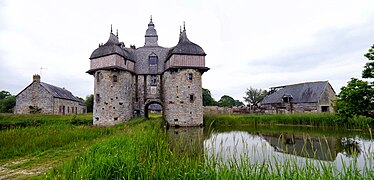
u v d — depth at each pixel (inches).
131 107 1100.5
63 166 215.9
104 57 1033.5
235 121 1096.2
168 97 1047.6
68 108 1657.2
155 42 1364.4
